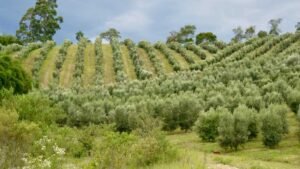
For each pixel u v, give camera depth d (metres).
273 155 20.80
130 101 38.28
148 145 15.98
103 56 68.25
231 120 23.58
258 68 48.44
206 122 26.70
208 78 47.31
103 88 48.94
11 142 13.09
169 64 65.12
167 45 75.62
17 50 70.19
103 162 13.41
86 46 74.75
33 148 14.03
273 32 97.62
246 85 39.69
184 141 26.77
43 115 24.38
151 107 32.41
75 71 59.09
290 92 30.64
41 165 12.21
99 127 23.44
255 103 30.70
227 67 54.28
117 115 32.38
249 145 24.44
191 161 15.64
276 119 23.34
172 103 31.77
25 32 101.94
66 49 70.38
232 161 17.72
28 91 37.88
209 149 23.59
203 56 69.56
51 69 60.31
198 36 113.81
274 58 55.47
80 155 18.44
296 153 20.94
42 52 65.25
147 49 71.81
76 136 20.09
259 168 16.47
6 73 35.31
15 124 14.10
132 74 60.41
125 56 69.56
